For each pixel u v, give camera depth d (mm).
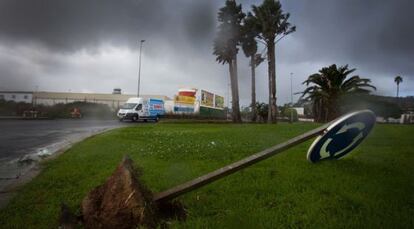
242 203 3648
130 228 2742
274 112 34719
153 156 7152
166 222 2932
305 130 15906
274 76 35188
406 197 3844
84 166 5906
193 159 6789
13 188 4629
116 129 17453
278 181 4656
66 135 13898
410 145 9461
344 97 33406
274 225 2965
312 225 2977
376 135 12922
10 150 8836
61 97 68062
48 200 3820
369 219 3113
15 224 3096
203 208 3480
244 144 9516
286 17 35594
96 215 2857
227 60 39969
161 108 39656
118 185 2893
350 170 5453
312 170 5438
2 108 37781
